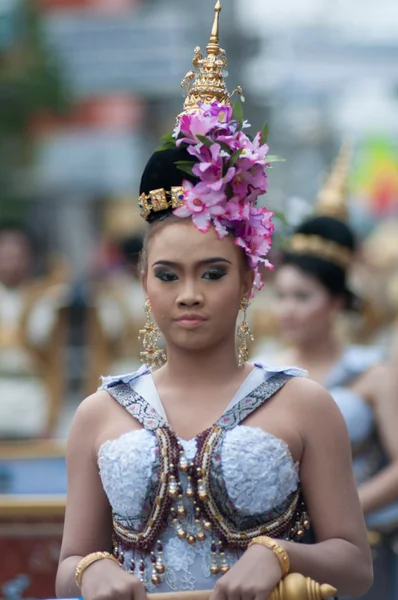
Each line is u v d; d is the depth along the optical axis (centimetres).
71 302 2006
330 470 619
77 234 6475
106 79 3794
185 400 628
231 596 571
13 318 2030
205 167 615
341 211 1144
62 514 1048
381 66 3612
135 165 4928
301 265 1091
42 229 5869
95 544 634
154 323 661
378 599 1026
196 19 4019
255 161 623
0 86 4422
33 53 4434
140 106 5428
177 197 620
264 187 630
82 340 2023
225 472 597
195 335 618
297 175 6047
